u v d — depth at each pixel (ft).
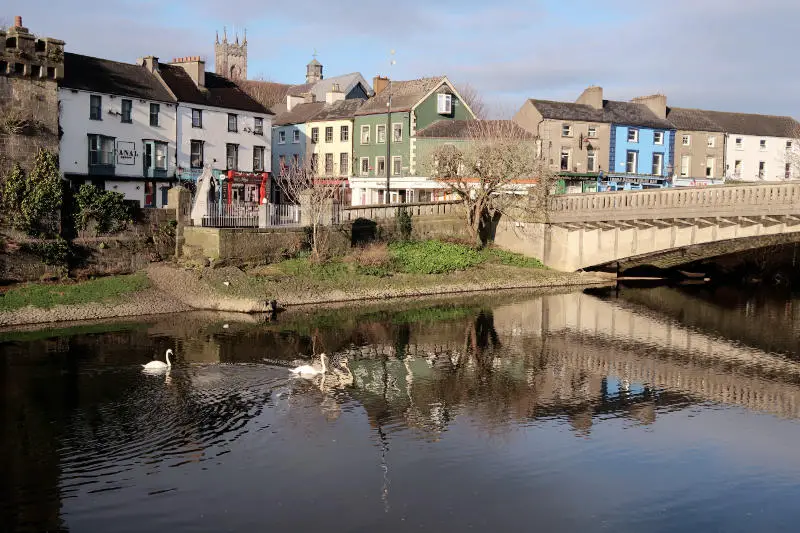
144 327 116.57
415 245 181.57
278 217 157.17
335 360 99.35
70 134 175.42
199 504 56.80
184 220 150.00
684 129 255.91
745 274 202.90
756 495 61.05
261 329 117.70
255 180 203.51
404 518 55.42
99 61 190.70
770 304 160.15
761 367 102.42
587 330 126.93
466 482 61.98
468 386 89.86
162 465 63.36
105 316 123.54
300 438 70.03
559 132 231.50
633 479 63.62
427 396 85.05
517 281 175.94
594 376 96.12
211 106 208.23
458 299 156.56
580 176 231.09
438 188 225.76
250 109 219.61
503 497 59.36
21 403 77.30
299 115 274.36
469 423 76.28
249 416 75.05
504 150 189.67
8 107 127.95
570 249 186.09
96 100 180.55
